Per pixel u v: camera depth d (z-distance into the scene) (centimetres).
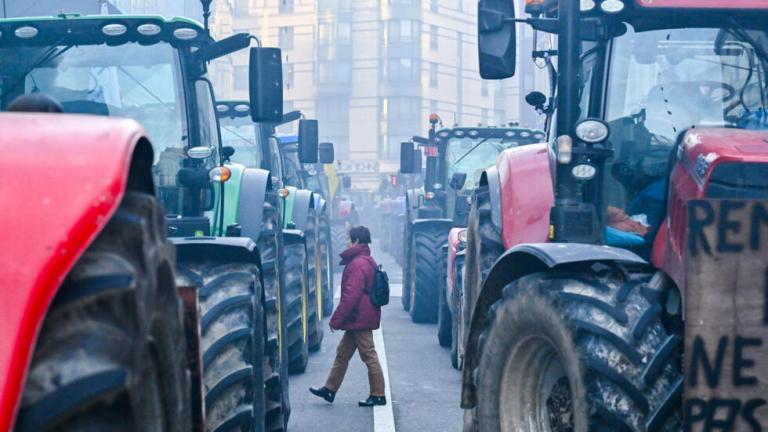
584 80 539
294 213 1236
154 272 240
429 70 7650
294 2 7688
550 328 420
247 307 520
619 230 504
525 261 474
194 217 647
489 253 660
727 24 509
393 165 7531
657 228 496
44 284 206
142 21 642
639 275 430
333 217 3462
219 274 535
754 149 407
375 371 878
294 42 7700
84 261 223
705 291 351
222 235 713
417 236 1484
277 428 652
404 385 982
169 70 650
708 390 350
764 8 500
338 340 1348
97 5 1484
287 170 1783
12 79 641
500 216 634
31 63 643
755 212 352
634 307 396
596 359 382
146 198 252
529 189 603
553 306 416
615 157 512
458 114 7875
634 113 511
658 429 369
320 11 7600
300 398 921
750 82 503
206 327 497
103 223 216
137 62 649
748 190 396
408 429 780
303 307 1068
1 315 202
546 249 431
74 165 221
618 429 372
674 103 507
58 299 216
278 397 656
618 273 420
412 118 7550
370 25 7569
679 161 431
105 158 223
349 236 903
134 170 260
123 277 222
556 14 614
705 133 439
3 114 241
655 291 402
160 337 247
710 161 404
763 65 504
